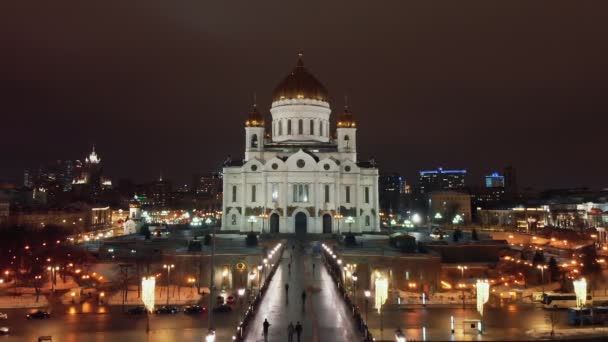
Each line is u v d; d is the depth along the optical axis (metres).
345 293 87.12
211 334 61.47
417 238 160.25
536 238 189.12
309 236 167.38
